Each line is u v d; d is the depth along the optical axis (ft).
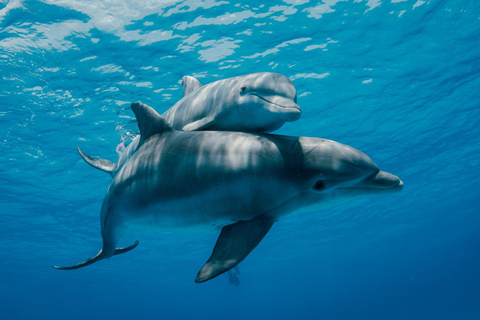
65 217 63.93
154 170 10.29
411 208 99.71
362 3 29.50
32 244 79.87
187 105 12.57
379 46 34.53
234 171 9.39
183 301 257.75
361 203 81.97
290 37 31.40
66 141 40.14
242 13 28.40
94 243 83.05
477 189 95.96
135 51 29.76
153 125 10.85
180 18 27.78
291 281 238.48
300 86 38.04
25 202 55.93
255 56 32.76
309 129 46.50
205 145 9.91
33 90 32.07
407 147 58.80
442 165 71.36
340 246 137.80
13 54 28.32
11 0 24.49
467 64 40.60
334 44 33.14
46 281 127.65
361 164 9.57
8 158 42.63
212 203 9.55
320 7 29.09
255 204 9.47
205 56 31.68
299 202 9.82
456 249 231.91
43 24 26.43
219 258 8.20
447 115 51.78
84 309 230.68
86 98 33.83
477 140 63.10
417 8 31.19
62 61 29.50
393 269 294.05
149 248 92.79
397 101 44.52
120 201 11.30
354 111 44.57
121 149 42.93
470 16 33.45
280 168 9.47
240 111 10.78
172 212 10.07
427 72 40.34
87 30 27.32
